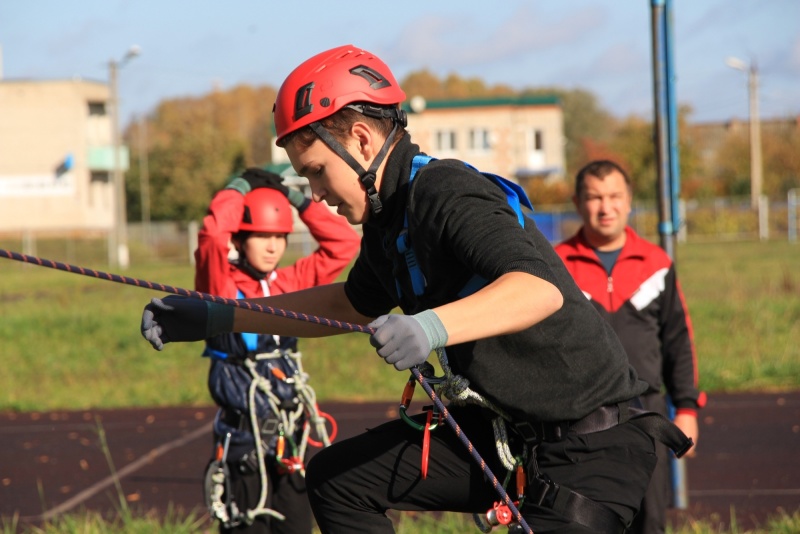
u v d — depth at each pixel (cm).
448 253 627
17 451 2011
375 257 713
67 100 13225
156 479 1741
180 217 14525
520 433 665
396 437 688
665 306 1136
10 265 9681
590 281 1127
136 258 10256
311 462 705
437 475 678
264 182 1070
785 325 3284
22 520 1486
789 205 11431
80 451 2002
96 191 13800
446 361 659
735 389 2503
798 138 15925
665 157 1404
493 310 573
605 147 16162
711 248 9244
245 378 1043
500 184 655
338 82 655
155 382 2784
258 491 1048
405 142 669
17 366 3062
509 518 645
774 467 1738
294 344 1077
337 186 663
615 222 1126
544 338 641
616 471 663
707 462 1792
